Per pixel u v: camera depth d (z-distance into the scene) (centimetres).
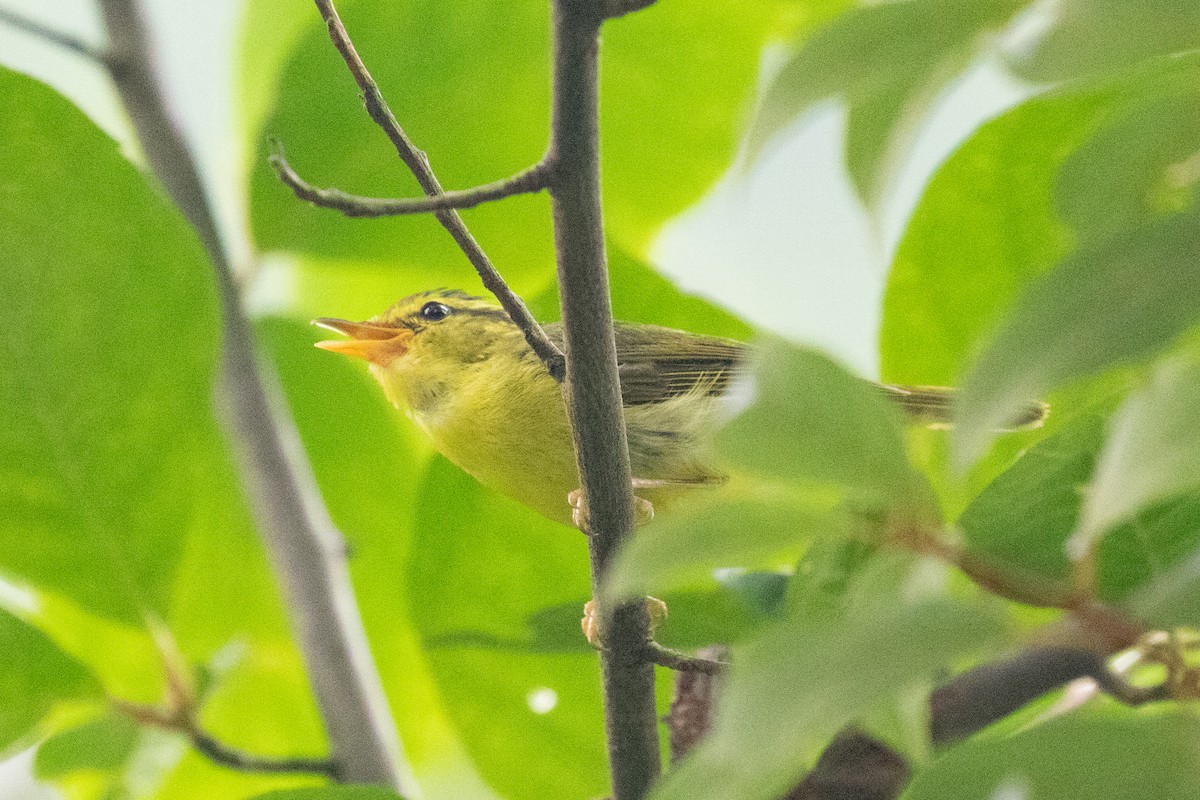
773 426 276
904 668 241
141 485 690
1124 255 233
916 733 329
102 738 697
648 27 988
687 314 916
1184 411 224
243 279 952
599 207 542
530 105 972
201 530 920
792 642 251
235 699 941
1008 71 245
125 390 680
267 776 924
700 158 1016
